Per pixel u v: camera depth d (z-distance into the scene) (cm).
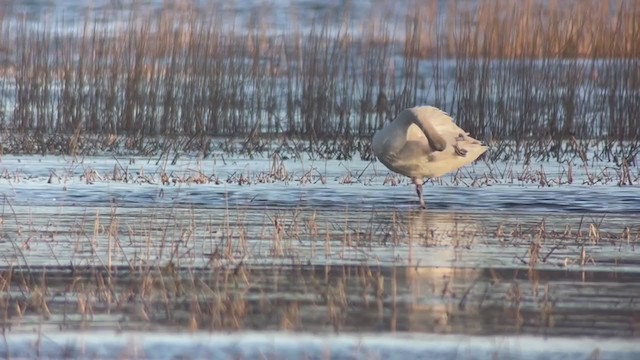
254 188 2225
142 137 2906
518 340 1134
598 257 1566
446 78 3791
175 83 3247
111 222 1750
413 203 2077
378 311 1245
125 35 3253
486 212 1984
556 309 1260
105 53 3206
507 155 2778
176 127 3097
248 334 1151
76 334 1148
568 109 3053
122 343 1116
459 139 2020
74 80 3228
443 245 1648
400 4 5509
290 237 1697
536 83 3064
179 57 3158
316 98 3100
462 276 1430
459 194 2180
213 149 2892
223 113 3139
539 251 1589
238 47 3369
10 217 1880
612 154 2817
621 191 2225
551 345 1116
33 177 2364
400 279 1407
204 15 3462
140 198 2098
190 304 1272
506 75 3139
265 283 1384
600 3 3391
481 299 1302
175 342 1120
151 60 3153
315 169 2484
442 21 4278
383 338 1138
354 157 2798
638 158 2767
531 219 1908
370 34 3609
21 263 1496
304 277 1418
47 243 1644
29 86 3206
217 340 1127
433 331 1165
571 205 2064
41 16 4828
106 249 1602
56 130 3111
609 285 1388
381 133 2033
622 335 1155
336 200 2095
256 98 3366
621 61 3061
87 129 3147
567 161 2736
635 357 1077
